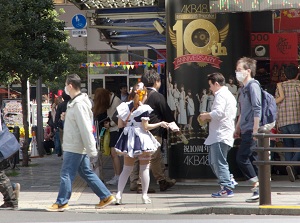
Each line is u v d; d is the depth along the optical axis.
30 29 22.39
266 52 18.38
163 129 15.23
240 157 12.99
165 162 19.95
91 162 16.61
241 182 16.34
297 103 16.58
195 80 16.28
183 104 16.34
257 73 18.38
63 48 23.20
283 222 10.84
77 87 12.36
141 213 12.23
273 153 17.69
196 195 14.45
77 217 11.67
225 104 13.28
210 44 16.27
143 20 23.31
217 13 16.06
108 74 40.00
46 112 35.72
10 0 21.73
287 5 14.23
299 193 14.45
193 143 16.28
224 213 12.05
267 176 12.09
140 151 12.93
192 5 16.30
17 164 24.25
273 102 12.98
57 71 23.22
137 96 13.13
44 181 18.52
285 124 16.59
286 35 18.30
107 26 22.25
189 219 11.27
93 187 12.74
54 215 11.95
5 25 20.86
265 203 12.16
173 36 16.47
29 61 22.09
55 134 28.39
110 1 20.19
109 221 11.09
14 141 12.74
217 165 13.52
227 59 16.27
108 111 16.53
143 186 13.41
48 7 22.78
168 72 16.66
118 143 13.11
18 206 13.07
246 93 12.92
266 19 18.39
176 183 16.36
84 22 27.91
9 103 26.73
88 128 12.26
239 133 13.70
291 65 16.97
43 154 29.00
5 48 21.22
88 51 39.34
